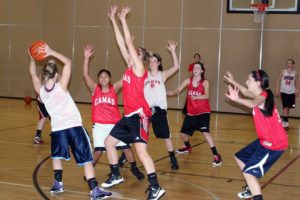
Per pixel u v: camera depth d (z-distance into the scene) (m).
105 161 6.37
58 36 14.45
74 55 14.30
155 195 4.25
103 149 5.21
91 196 4.52
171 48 6.00
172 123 10.42
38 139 7.60
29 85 14.84
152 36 13.41
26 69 14.84
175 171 5.86
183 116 11.76
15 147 7.21
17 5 14.84
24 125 9.48
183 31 13.09
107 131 5.20
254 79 4.05
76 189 4.90
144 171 5.78
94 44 14.06
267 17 12.26
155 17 13.34
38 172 5.62
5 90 15.15
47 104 4.43
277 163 6.51
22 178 5.30
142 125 4.31
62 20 14.37
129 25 13.62
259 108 3.99
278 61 12.27
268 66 12.37
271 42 12.30
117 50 13.81
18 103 13.63
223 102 12.82
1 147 7.17
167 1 13.19
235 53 12.65
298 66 12.09
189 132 6.80
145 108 4.34
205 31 12.88
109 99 5.18
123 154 6.01
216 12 12.74
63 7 14.34
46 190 4.83
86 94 14.24
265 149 4.04
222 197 4.73
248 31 12.47
